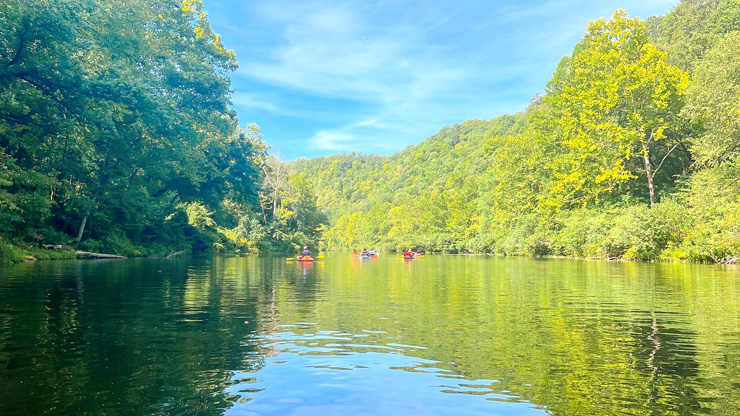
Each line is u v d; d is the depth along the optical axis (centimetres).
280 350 504
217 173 3900
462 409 333
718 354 483
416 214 9444
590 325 646
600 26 4031
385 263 3020
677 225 2839
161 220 3897
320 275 1691
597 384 388
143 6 3102
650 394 362
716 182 2700
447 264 2802
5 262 1944
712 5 5572
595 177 3903
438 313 755
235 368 436
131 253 3142
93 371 425
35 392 368
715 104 2892
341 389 377
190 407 338
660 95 3659
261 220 6762
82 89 2134
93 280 1275
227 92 3806
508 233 5231
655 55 3712
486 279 1489
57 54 2002
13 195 2175
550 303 879
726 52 2911
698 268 2002
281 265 2439
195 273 1653
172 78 3459
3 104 2053
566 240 3725
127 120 2588
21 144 2283
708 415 318
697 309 793
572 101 4262
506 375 414
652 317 711
